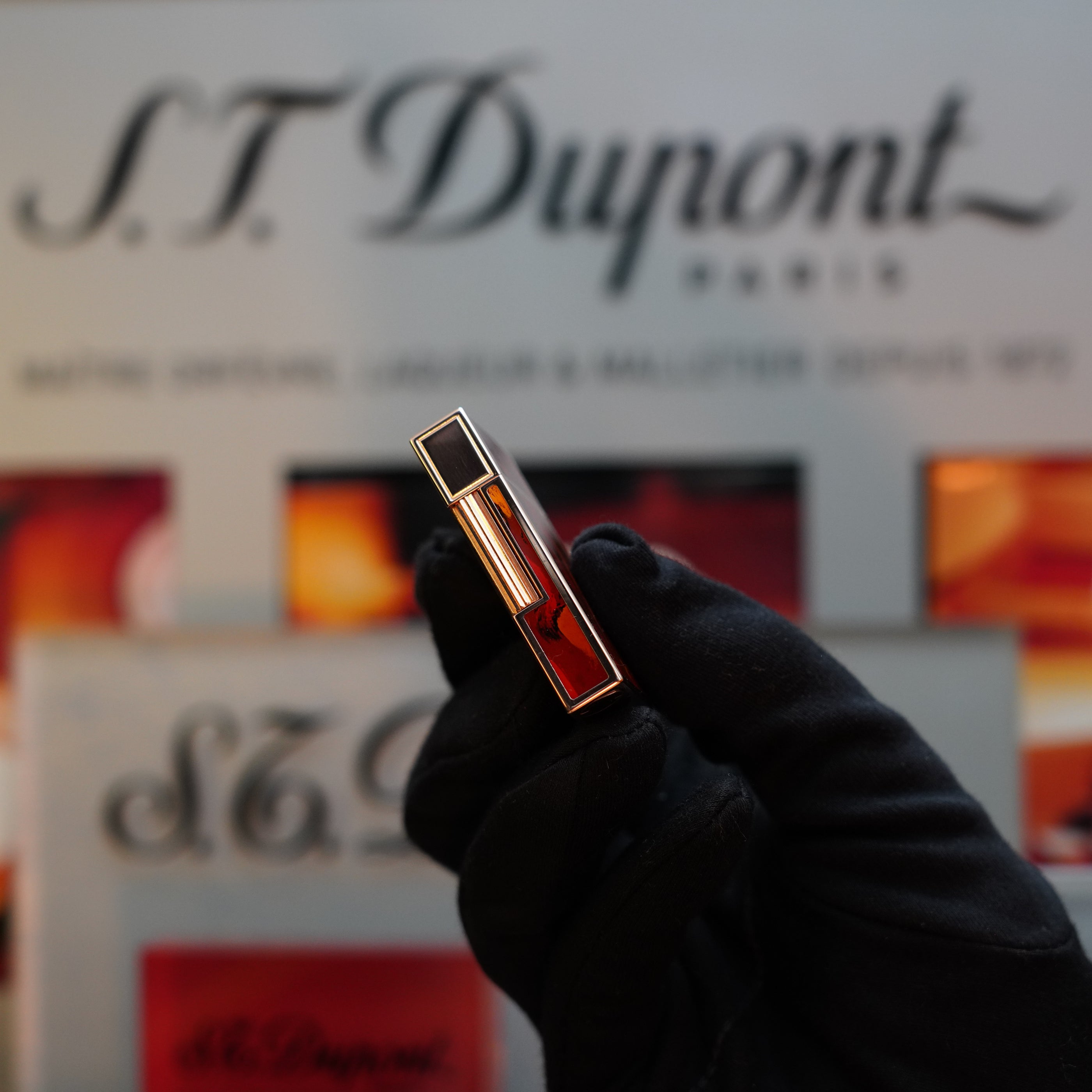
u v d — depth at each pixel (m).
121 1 1.08
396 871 0.99
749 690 0.35
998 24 1.05
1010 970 0.32
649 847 0.32
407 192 1.08
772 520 1.07
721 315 1.07
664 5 1.06
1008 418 1.06
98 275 1.09
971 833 0.35
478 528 0.30
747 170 1.06
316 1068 0.99
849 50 1.06
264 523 1.08
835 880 0.35
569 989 0.34
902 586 1.06
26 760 0.99
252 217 1.08
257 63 1.08
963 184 1.06
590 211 1.07
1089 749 1.04
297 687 0.99
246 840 0.99
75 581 1.08
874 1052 0.33
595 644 0.30
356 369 1.08
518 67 1.07
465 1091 0.99
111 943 1.00
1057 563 1.05
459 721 0.35
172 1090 0.99
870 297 1.06
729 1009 0.38
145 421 1.09
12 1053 1.05
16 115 1.09
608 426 1.07
